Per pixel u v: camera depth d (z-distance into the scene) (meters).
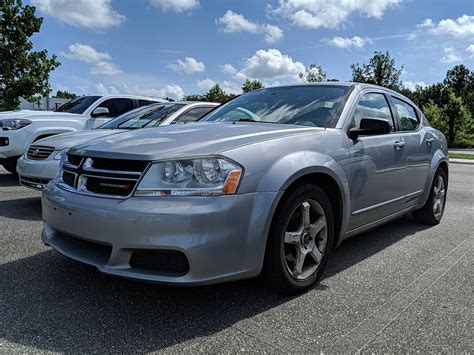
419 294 3.21
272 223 2.88
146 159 2.68
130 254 2.62
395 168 4.22
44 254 3.89
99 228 2.65
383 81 39.44
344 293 3.20
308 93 4.19
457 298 3.14
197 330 2.60
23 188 7.40
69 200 2.85
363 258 4.06
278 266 2.94
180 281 2.52
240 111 4.25
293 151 3.06
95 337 2.49
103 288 3.17
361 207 3.73
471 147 43.31
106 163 2.83
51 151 5.61
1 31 27.86
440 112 44.28
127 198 2.65
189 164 2.66
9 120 7.71
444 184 5.64
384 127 3.52
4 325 2.60
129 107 9.41
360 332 2.62
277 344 2.46
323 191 3.25
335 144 3.42
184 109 6.82
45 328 2.57
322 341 2.51
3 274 3.40
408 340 2.54
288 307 2.94
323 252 3.32
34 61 28.77
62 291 3.11
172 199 2.58
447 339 2.56
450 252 4.29
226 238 2.61
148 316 2.76
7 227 4.80
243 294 3.12
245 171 2.73
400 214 4.62
